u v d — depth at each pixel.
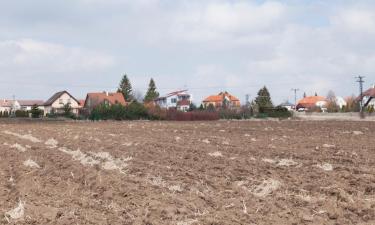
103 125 55.53
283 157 19.97
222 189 13.27
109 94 122.00
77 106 127.50
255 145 25.58
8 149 25.09
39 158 20.94
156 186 13.73
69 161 19.55
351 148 23.70
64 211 10.80
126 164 18.11
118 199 12.19
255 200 11.85
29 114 89.88
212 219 10.01
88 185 14.23
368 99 110.81
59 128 47.88
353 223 9.88
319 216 10.41
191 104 128.25
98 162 19.02
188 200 11.95
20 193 12.88
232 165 17.56
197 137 32.69
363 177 14.56
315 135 34.44
